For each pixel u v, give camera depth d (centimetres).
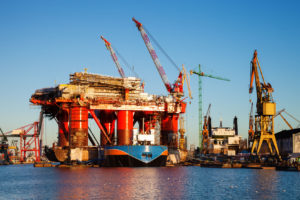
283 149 15250
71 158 15075
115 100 15162
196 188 7812
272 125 13988
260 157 14388
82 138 15162
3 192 7631
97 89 15488
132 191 7369
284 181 8900
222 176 10338
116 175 10425
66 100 15175
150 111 15850
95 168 13525
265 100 13875
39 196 6938
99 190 7512
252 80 14562
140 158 12850
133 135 14288
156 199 6494
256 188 7762
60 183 8819
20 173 12850
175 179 9469
